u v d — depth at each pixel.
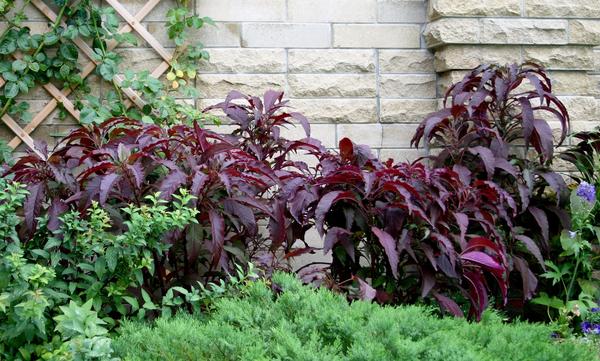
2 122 3.96
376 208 3.17
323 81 4.09
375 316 2.07
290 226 3.35
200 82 4.05
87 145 3.31
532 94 3.81
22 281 2.60
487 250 3.31
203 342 1.98
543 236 3.70
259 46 4.07
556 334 3.29
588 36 4.05
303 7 4.09
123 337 2.24
